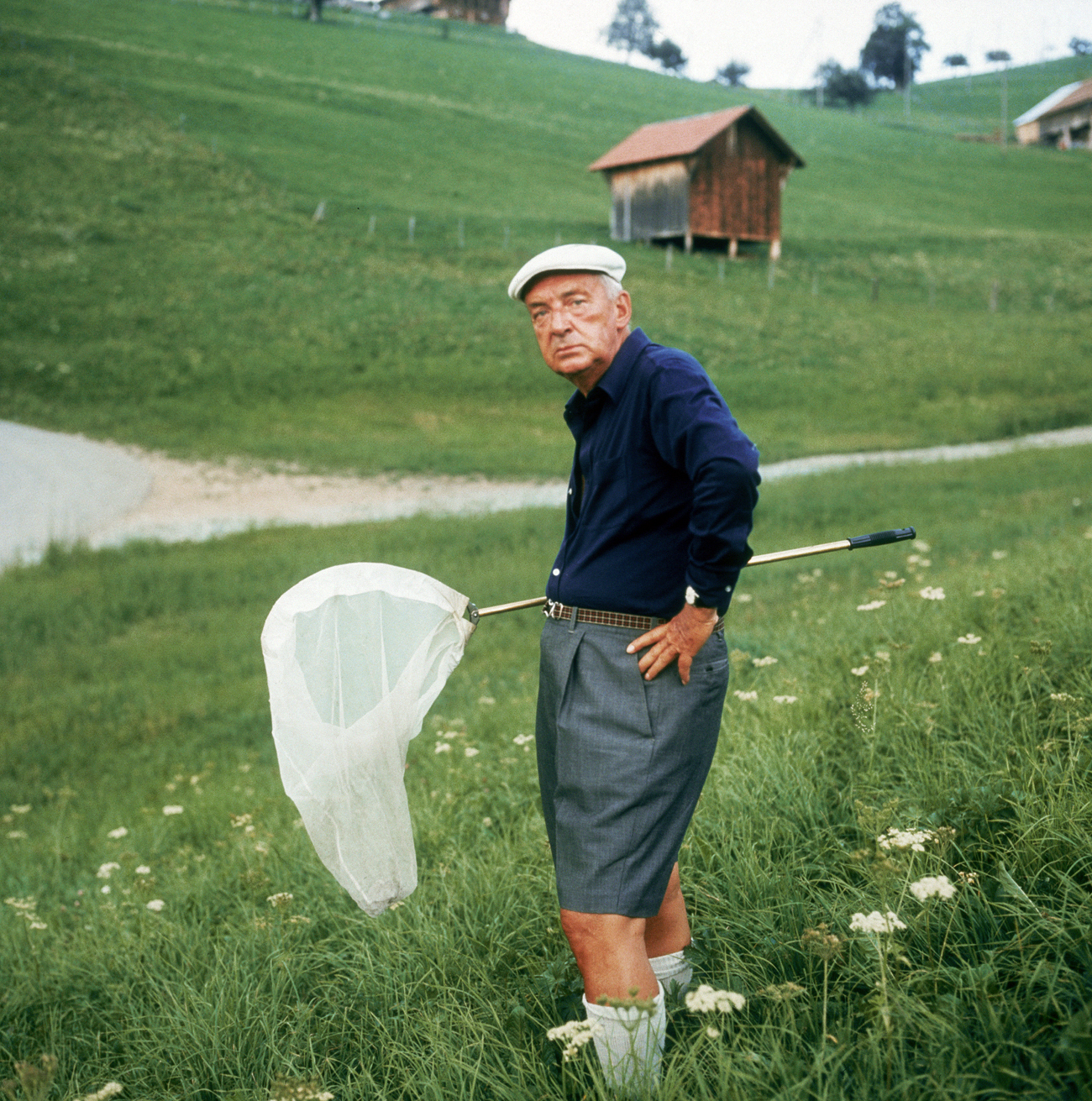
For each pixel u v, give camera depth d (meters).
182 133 47.06
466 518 15.60
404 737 2.31
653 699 2.10
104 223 35.16
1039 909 2.06
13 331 27.34
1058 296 40.06
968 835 2.60
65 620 11.69
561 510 15.98
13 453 21.20
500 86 72.88
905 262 43.81
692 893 2.74
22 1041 2.75
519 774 4.33
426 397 26.41
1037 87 131.75
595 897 2.05
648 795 2.07
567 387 27.33
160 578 13.12
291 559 13.51
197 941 3.19
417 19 104.38
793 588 9.27
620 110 71.88
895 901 2.28
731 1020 2.03
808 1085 1.76
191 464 21.19
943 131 100.69
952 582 6.12
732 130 42.00
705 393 2.02
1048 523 10.42
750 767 3.34
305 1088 2.00
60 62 52.66
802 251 44.81
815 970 2.23
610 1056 1.92
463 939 2.77
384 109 59.03
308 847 3.95
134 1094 2.44
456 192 46.69
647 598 2.14
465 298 32.56
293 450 22.28
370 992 2.65
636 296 34.72
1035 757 2.84
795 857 2.75
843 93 110.94
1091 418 25.30
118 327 28.33
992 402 27.27
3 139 40.91
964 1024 1.86
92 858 4.92
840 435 24.64
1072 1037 1.70
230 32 71.94
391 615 2.33
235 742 7.48
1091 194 63.88
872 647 4.57
